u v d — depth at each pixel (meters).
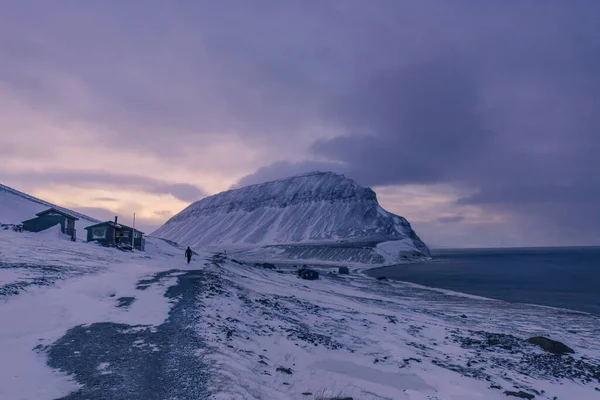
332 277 89.75
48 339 13.98
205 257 81.56
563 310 48.09
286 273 84.38
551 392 17.59
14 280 21.75
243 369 11.95
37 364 11.59
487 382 17.61
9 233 49.53
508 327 35.78
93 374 10.78
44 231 54.25
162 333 15.07
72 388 9.86
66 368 11.27
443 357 21.77
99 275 29.55
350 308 36.91
